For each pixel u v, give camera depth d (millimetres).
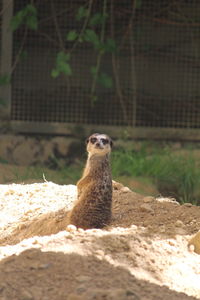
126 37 19750
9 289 6930
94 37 17922
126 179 16312
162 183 16609
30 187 13562
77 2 19547
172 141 19625
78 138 19531
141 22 19750
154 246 8562
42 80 19750
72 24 19672
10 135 19531
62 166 18109
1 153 19422
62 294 6855
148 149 19172
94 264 7602
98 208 10484
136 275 7562
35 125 19562
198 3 19531
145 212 11086
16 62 18797
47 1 19516
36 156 19469
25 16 18328
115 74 19156
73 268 7414
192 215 10789
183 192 16422
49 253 7766
